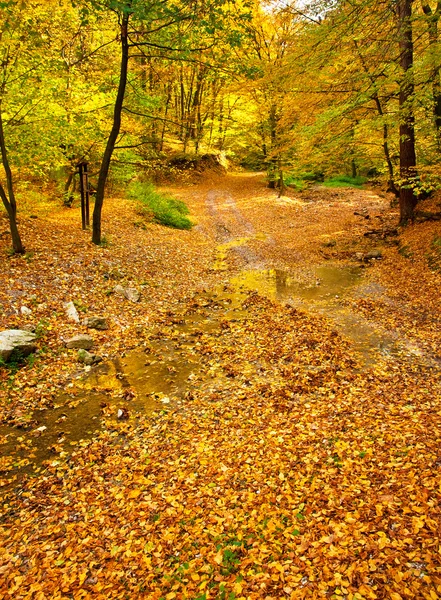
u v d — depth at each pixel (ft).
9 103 38.17
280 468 17.39
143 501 16.37
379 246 54.19
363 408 21.12
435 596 10.68
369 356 27.45
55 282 35.17
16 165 42.16
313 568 12.35
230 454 18.72
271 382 24.97
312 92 47.62
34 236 43.39
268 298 40.14
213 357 28.84
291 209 84.99
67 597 12.56
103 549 14.30
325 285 43.24
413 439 17.65
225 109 100.12
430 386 22.70
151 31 35.70
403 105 42.27
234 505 15.70
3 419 21.57
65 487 17.52
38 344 27.68
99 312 33.78
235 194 99.81
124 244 49.19
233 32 32.27
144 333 32.32
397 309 34.55
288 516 14.71
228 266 51.80
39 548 14.49
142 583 12.84
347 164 96.99
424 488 14.53
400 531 12.95
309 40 38.29
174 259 50.49
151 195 72.69
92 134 50.21
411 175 51.03
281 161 79.56
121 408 22.94
